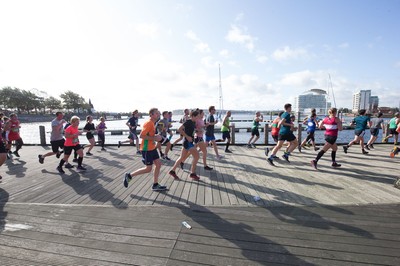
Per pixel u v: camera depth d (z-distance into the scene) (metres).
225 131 9.00
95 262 2.36
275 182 5.12
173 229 3.02
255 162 7.26
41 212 3.56
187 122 5.06
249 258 2.42
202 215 3.45
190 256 2.46
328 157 7.91
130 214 3.49
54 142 6.81
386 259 2.37
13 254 2.49
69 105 98.25
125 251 2.55
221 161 7.43
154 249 2.59
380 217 3.32
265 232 2.93
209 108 7.60
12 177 5.66
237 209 3.66
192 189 4.67
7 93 74.38
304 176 5.59
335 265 2.29
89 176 5.75
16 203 3.92
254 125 10.12
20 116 74.19
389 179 5.27
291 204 3.85
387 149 9.55
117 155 8.77
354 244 2.64
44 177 5.66
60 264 2.33
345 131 27.39
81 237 2.84
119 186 4.90
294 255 2.46
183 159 5.26
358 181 5.13
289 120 6.68
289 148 7.23
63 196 4.29
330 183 5.00
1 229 3.03
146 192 4.49
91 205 3.84
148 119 4.43
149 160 4.42
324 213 3.48
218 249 2.58
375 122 9.57
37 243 2.71
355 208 3.65
